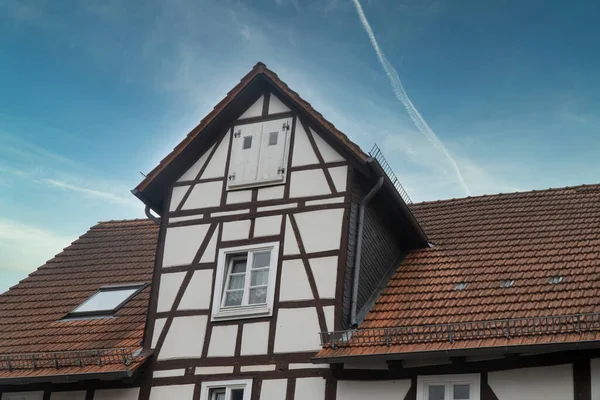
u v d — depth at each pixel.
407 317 16.02
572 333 13.71
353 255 16.72
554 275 16.02
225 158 18.45
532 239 17.70
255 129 18.44
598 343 13.27
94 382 17.22
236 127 18.66
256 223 17.48
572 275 15.84
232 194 18.00
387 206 18.02
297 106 18.11
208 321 16.91
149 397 16.67
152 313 17.45
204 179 18.42
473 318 15.39
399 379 15.03
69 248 22.47
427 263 17.94
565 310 14.86
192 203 18.28
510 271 16.59
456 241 18.58
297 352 15.94
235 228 17.62
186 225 18.09
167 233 18.17
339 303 16.05
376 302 16.88
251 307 16.62
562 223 18.08
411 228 18.36
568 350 13.70
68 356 17.09
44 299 20.27
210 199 18.16
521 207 19.50
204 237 17.81
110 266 21.12
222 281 17.20
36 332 18.91
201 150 18.78
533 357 14.19
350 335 15.55
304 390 15.59
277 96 18.55
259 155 18.12
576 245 16.92
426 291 16.80
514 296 15.70
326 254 16.59
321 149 17.62
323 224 16.91
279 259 16.91
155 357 17.02
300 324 16.16
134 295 19.47
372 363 15.30
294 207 17.31
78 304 19.72
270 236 17.23
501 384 14.28
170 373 16.73
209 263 17.50
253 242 17.33
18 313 19.88
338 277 16.30
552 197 19.64
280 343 16.14
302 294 16.41
